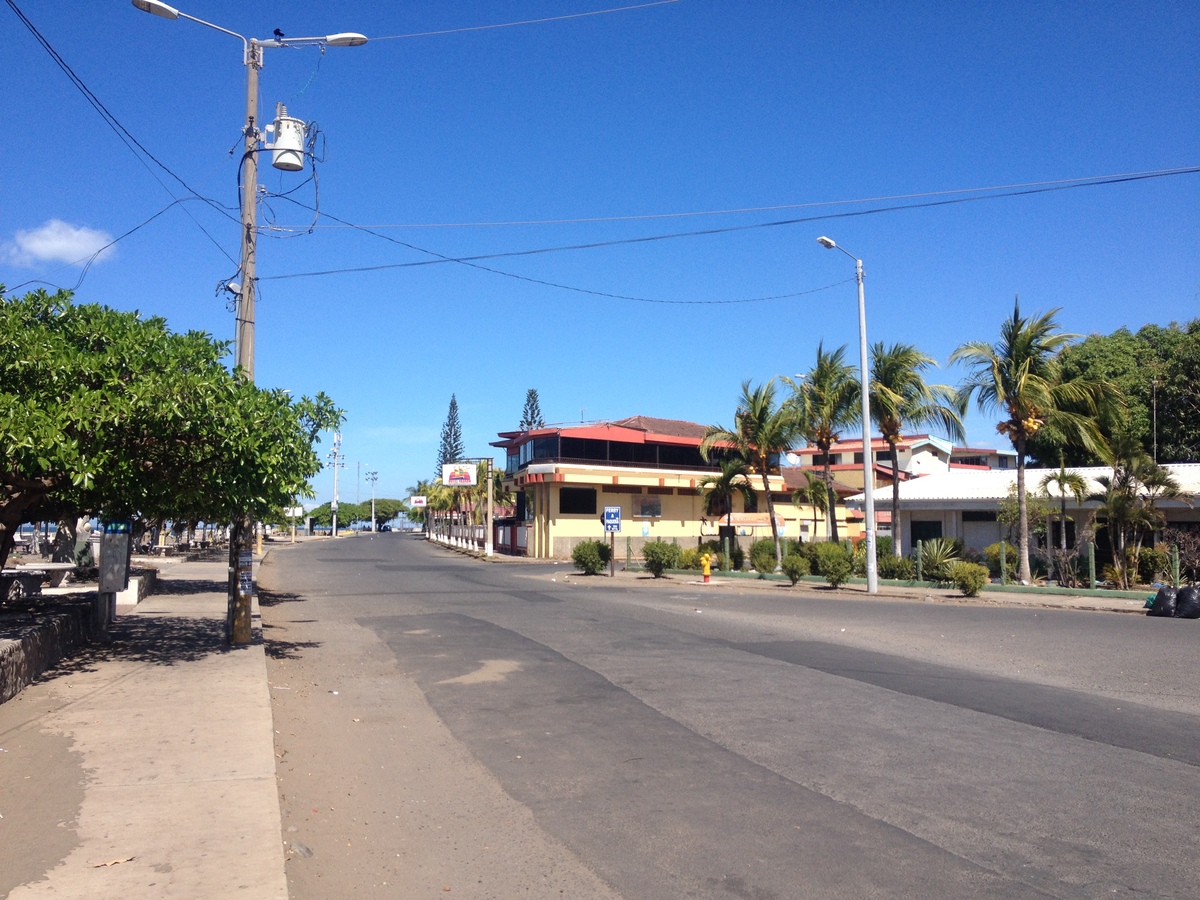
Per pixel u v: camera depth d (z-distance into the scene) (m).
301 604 21.27
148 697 9.33
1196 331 38.81
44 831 5.45
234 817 5.74
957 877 5.06
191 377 9.97
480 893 4.91
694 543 52.22
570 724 8.91
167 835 5.41
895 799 6.48
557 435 47.75
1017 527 28.73
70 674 10.60
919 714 9.32
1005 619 18.66
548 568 39.72
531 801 6.50
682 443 51.44
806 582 29.23
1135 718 9.19
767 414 32.31
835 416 31.41
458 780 7.05
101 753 7.16
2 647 8.97
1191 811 6.21
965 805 6.34
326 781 7.02
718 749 7.91
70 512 12.49
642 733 8.52
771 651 13.78
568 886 4.99
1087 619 18.78
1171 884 4.96
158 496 11.48
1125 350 40.47
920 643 14.83
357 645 14.56
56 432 8.82
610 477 48.28
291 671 12.01
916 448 58.00
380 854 5.49
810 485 37.62
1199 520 27.52
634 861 5.33
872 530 25.34
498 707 9.76
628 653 13.55
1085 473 31.86
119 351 10.38
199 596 21.78
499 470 62.12
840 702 9.92
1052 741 8.20
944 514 33.69
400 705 9.90
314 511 132.62
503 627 16.81
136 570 22.58
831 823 5.96
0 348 9.94
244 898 4.55
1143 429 36.97
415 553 55.75
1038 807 6.29
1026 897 4.79
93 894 4.55
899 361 28.36
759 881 5.02
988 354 24.55
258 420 10.52
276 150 15.19
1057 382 25.00
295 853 5.46
